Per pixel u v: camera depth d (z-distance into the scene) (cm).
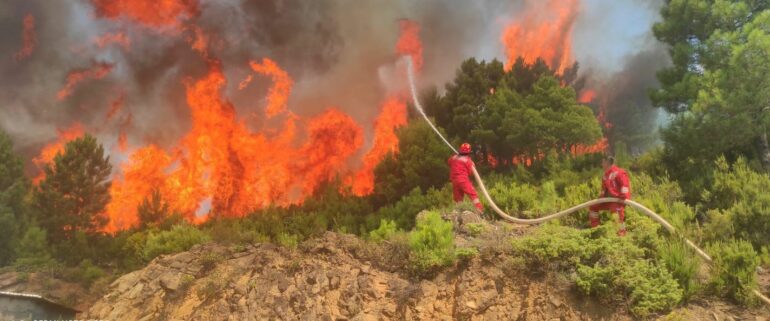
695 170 1100
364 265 771
